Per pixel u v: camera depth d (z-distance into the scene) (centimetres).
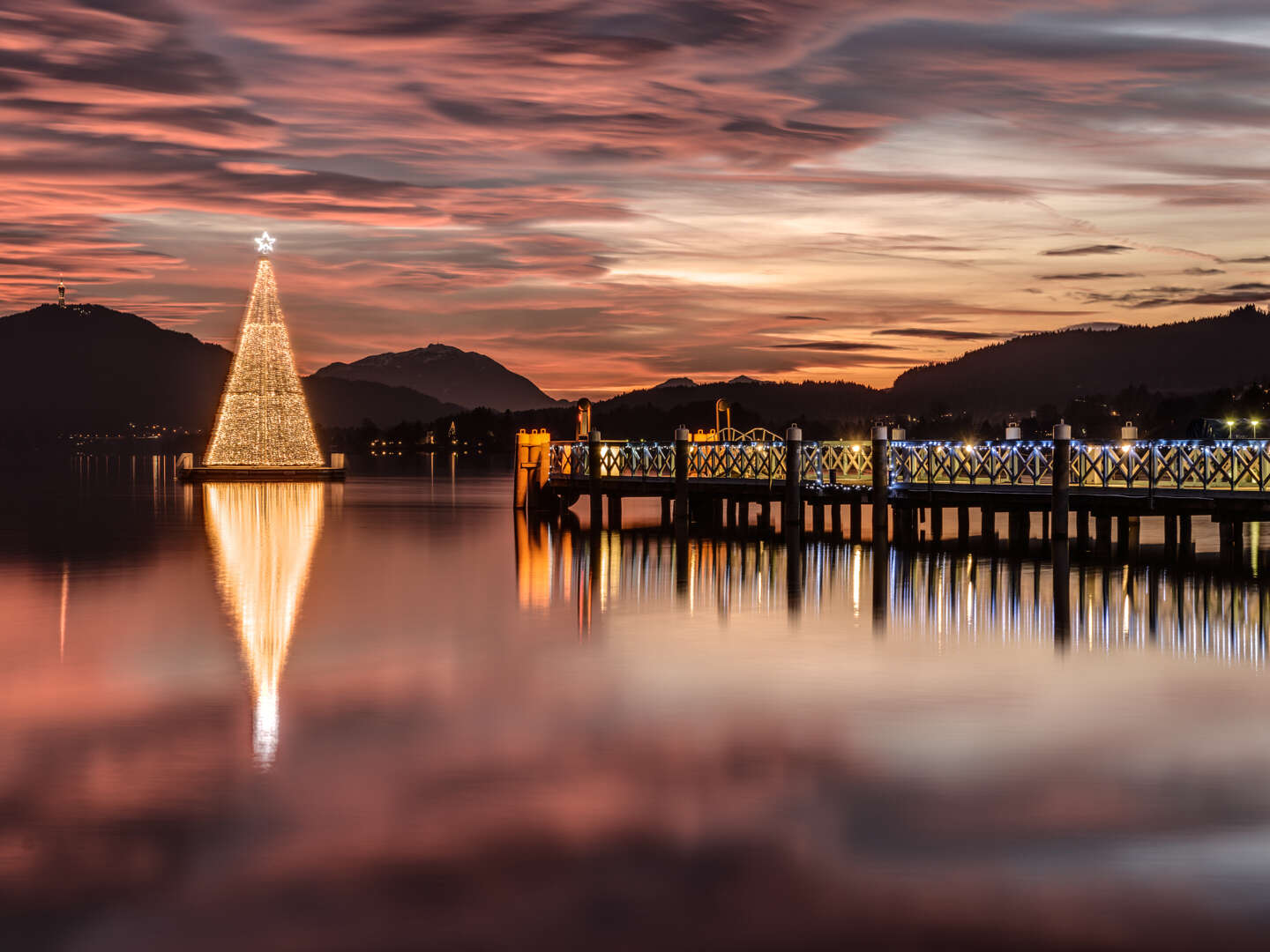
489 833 1497
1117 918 1260
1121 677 2256
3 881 1362
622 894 1328
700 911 1291
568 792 1641
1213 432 5784
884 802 1586
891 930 1244
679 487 4878
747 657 2477
